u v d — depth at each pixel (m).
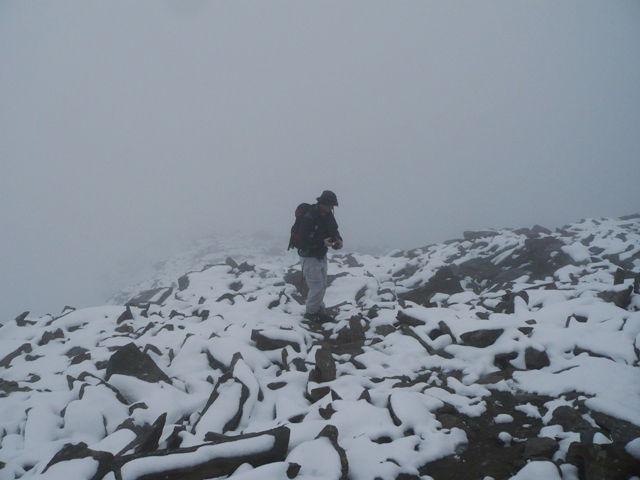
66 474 2.55
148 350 4.76
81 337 5.72
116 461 2.59
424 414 3.39
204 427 3.30
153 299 8.57
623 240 10.07
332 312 6.87
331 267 9.60
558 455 2.90
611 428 2.93
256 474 2.45
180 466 2.52
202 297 7.44
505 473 2.85
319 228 5.94
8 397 4.00
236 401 3.66
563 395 3.64
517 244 9.95
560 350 4.36
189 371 4.44
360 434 3.19
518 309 5.67
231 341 4.78
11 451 3.18
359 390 3.89
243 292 7.66
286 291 8.00
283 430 2.83
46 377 4.47
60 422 3.51
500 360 4.45
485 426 3.44
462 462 3.00
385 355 4.88
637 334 4.18
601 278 7.35
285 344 5.02
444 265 9.26
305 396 4.09
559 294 5.99
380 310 6.40
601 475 2.53
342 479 2.62
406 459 2.90
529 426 3.39
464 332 4.77
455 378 4.15
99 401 3.68
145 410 3.60
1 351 5.35
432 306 7.08
